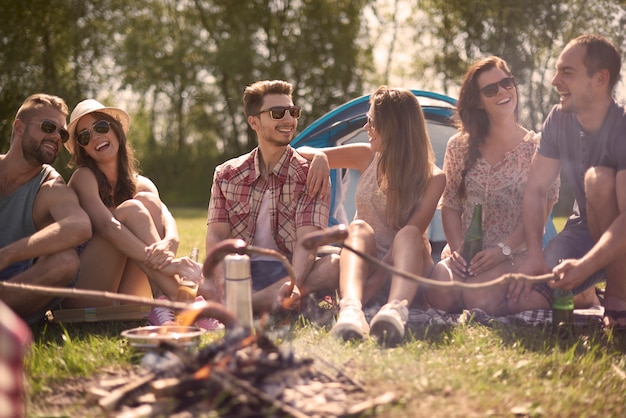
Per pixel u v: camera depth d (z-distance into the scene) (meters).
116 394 2.45
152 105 26.03
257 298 4.04
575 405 2.59
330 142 6.58
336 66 23.88
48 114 3.96
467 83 4.45
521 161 4.41
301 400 2.44
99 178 4.26
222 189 4.34
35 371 2.96
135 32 23.77
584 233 4.06
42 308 3.89
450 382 2.75
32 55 21.44
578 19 20.45
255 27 24.28
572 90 3.84
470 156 4.47
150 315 3.92
